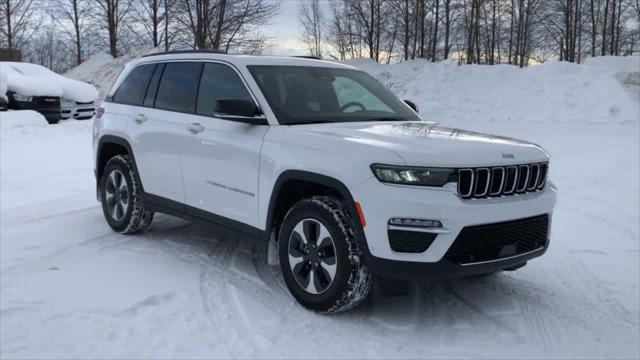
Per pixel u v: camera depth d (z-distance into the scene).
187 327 3.82
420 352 3.55
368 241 3.64
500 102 22.86
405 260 3.56
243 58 4.93
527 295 4.57
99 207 7.30
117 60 32.06
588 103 21.20
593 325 4.03
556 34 37.16
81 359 3.37
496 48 40.59
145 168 5.58
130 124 5.76
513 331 3.90
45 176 9.42
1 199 7.71
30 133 14.19
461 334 3.83
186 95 5.25
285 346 3.58
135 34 34.28
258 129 4.44
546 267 5.26
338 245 3.79
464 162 3.62
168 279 4.70
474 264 3.66
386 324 3.94
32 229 6.18
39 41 42.16
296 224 4.10
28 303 4.15
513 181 3.89
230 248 5.64
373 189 3.59
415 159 3.57
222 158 4.67
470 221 3.56
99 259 5.19
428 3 33.38
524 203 3.87
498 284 4.80
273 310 4.12
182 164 5.10
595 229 6.55
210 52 5.20
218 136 4.72
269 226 4.31
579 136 15.55
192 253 5.44
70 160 11.05
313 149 3.98
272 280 4.74
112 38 34.69
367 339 3.70
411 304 4.32
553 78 22.84
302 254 4.09
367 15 34.22
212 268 5.01
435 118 22.77
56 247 5.53
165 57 5.71
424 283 4.78
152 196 5.56
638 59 26.08
